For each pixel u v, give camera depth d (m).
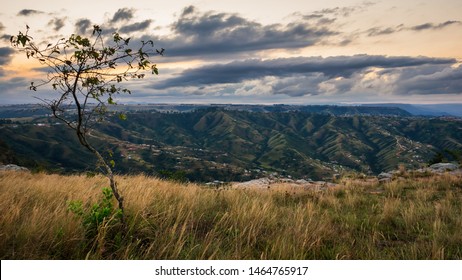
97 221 4.79
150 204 6.78
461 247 5.66
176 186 10.21
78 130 4.81
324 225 6.38
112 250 4.61
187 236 5.23
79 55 4.55
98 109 4.87
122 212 5.09
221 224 6.21
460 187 12.48
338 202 10.03
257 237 5.63
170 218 6.13
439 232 6.24
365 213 8.41
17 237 4.26
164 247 4.54
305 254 4.78
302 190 12.42
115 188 5.14
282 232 5.80
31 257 3.98
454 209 8.66
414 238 6.32
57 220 4.82
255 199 8.59
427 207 8.75
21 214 5.33
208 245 4.53
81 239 4.46
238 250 4.83
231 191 10.13
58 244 4.36
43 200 6.55
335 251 5.23
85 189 7.86
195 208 7.34
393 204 8.98
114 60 4.81
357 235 6.45
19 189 7.71
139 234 5.11
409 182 13.90
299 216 6.95
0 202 5.55
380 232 6.63
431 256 5.09
